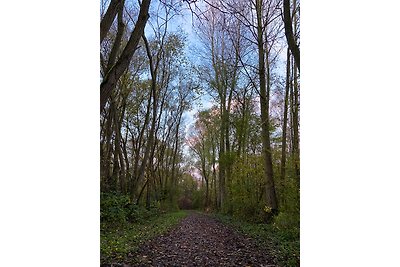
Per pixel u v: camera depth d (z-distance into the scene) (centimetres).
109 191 929
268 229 750
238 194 1052
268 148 898
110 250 444
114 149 1170
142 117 1407
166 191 1923
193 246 580
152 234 714
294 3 657
